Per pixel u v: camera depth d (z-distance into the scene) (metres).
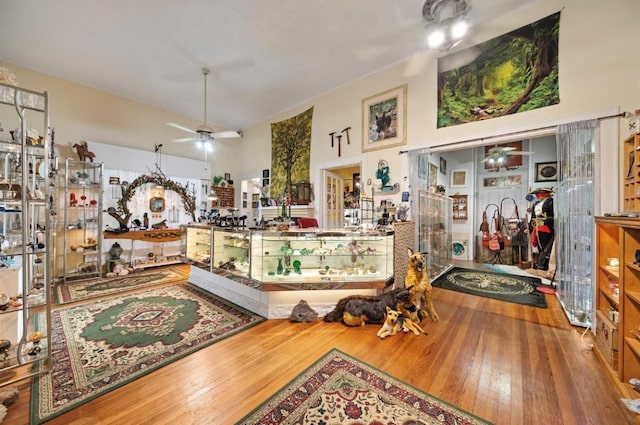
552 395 1.75
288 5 3.14
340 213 6.29
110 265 5.08
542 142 6.05
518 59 3.27
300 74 4.73
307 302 3.10
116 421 1.54
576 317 2.83
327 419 1.56
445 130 3.86
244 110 6.36
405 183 4.25
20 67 4.34
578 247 2.84
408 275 2.99
